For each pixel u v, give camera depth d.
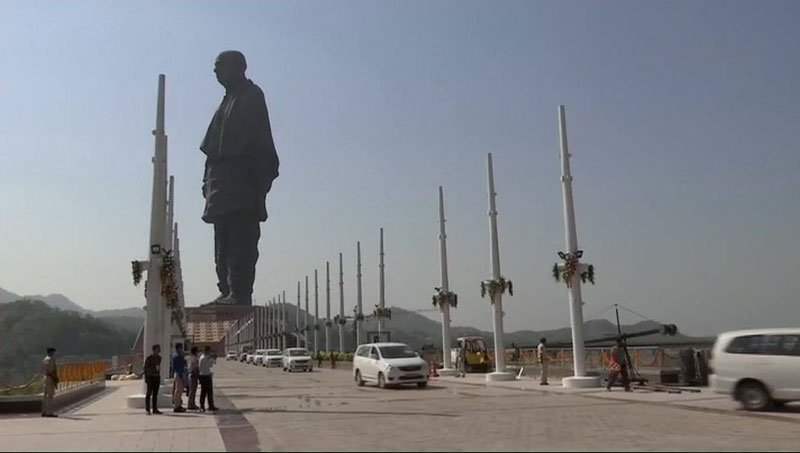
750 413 18.59
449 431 15.75
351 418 18.97
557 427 16.22
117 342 133.50
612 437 14.41
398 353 34.38
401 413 20.12
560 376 36.00
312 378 47.09
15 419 20.05
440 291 44.34
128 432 16.41
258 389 34.31
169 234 33.12
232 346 185.62
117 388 37.81
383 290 56.94
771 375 18.94
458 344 48.84
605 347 34.88
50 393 20.89
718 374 20.02
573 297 29.91
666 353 30.20
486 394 27.22
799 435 14.45
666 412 19.25
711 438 14.09
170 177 35.75
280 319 129.25
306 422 18.16
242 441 14.55
